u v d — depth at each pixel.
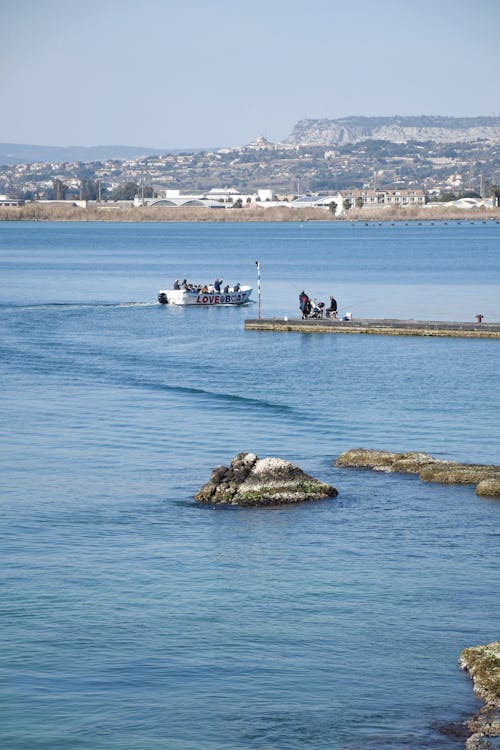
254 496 74.06
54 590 57.81
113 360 142.75
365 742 43.00
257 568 61.38
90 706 45.78
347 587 58.50
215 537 67.00
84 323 187.50
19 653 50.28
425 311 199.75
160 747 42.84
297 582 59.22
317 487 75.62
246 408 108.00
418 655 50.34
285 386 121.44
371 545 65.50
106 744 43.06
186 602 56.31
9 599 56.47
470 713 45.19
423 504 74.00
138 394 116.31
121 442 92.56
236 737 43.53
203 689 47.22
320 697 46.59
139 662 49.59
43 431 97.00
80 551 64.19
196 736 43.56
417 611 55.22
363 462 83.81
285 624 53.62
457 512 72.25
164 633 52.53
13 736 43.50
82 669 48.88
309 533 67.88
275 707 45.78
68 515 71.25
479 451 89.00
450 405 108.94
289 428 98.25
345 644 51.44
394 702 46.09
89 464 84.88
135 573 60.53
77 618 54.12
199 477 81.00
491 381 123.31
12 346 156.62
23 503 73.94
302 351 150.50
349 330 169.75
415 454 84.25
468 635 52.44
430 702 46.06
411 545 65.50
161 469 83.31
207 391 118.25
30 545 65.19
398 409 107.00
